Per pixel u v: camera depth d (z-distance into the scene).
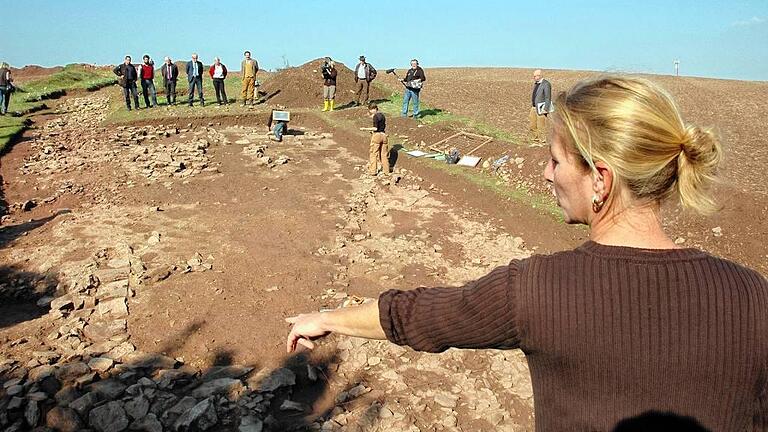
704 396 1.35
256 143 17.83
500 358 6.38
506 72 51.28
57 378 5.78
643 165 1.42
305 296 7.73
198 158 15.20
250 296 7.66
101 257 8.73
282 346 6.53
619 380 1.39
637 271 1.42
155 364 6.09
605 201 1.52
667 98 1.47
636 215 1.51
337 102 25.09
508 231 10.53
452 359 6.36
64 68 44.25
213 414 5.21
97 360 6.02
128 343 6.46
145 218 10.67
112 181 13.11
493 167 13.83
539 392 1.55
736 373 1.34
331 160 15.96
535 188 12.20
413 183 13.72
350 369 6.18
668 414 1.36
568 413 1.47
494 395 5.77
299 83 26.19
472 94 29.27
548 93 14.98
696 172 1.44
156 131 18.88
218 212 11.20
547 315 1.44
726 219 9.58
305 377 6.04
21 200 11.81
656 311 1.37
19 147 16.62
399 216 11.45
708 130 1.47
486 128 17.53
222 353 6.39
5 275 8.24
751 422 1.42
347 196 12.57
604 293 1.41
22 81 39.78
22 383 5.68
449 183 13.18
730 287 1.38
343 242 9.76
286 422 5.34
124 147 16.58
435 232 10.55
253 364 6.23
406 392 5.77
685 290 1.38
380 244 9.93
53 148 16.17
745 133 17.75
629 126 1.42
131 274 8.12
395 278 8.56
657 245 1.50
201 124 20.89
